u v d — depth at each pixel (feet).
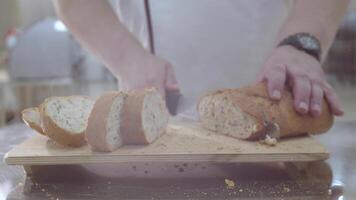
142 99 2.17
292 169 2.14
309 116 2.35
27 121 2.35
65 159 2.08
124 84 2.73
